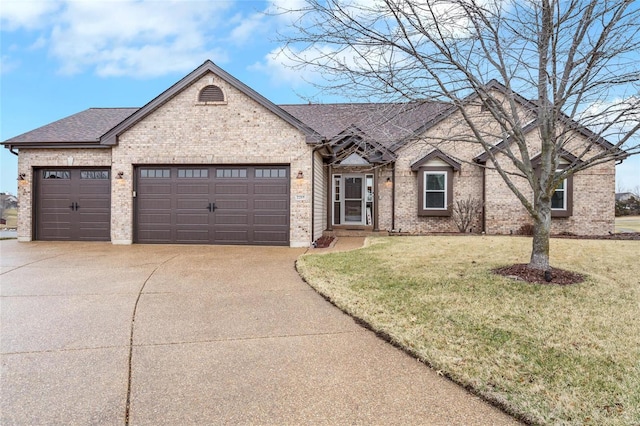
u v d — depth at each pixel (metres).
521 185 12.92
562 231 12.95
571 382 2.92
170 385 2.99
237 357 3.51
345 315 4.69
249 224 11.02
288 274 6.99
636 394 2.74
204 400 2.77
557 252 8.48
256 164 10.96
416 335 3.89
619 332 3.86
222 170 11.13
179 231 11.25
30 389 2.90
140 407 2.68
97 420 2.51
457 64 5.36
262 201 10.99
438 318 4.34
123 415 2.58
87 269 7.42
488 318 4.30
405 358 3.48
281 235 10.92
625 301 4.86
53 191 12.05
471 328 4.03
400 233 13.34
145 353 3.58
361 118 6.32
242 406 2.70
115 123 13.52
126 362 3.39
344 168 14.50
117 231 11.29
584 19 5.09
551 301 4.84
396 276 6.32
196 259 8.60
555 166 5.93
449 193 13.52
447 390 2.92
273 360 3.45
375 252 8.85
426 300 4.98
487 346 3.59
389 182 13.85
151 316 4.63
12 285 6.11
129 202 11.24
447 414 2.61
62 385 2.97
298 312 4.81
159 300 5.31
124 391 2.89
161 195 11.30
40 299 5.32
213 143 10.99
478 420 2.54
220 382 3.04
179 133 11.09
